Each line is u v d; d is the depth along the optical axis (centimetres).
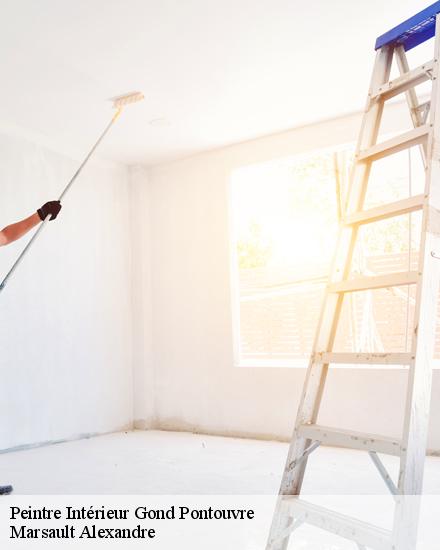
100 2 280
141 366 512
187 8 287
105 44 318
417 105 199
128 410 509
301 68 351
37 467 348
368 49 329
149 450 400
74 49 322
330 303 181
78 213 478
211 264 488
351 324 504
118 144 476
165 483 301
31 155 438
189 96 387
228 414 464
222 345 473
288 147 454
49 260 446
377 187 555
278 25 304
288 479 168
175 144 480
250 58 338
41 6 282
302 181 634
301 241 610
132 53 329
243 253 674
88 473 329
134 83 365
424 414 146
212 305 483
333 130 432
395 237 595
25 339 420
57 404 441
